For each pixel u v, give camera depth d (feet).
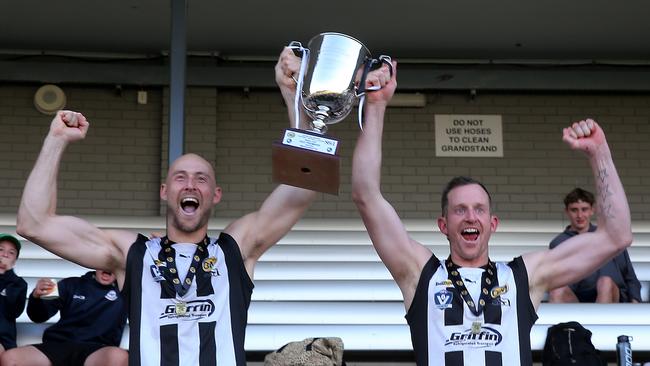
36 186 12.56
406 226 28.73
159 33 29.86
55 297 17.89
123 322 18.38
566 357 17.51
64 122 12.77
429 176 31.58
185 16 20.57
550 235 28.04
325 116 12.25
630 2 27.66
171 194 12.81
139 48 31.09
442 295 12.51
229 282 12.64
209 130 31.01
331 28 29.50
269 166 31.32
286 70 12.59
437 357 12.30
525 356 12.30
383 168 31.60
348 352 19.24
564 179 31.68
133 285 12.50
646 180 31.71
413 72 31.58
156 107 31.37
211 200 12.94
